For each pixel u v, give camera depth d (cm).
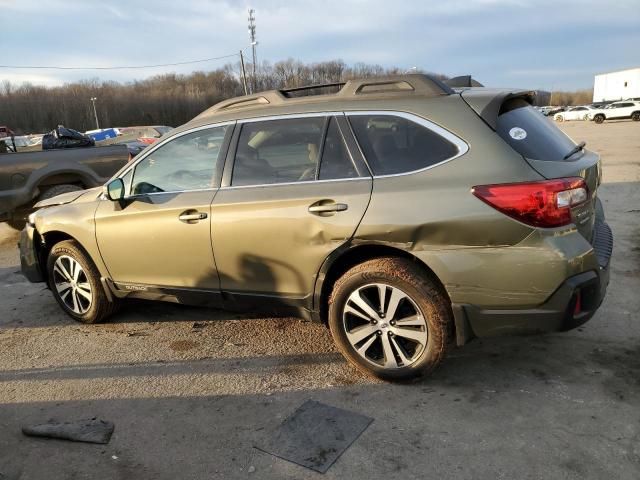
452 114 313
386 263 321
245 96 391
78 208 450
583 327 402
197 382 362
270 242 350
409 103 326
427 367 325
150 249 404
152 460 284
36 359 412
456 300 306
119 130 3466
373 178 323
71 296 480
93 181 812
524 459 264
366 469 265
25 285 603
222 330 444
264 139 363
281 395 338
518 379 337
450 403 316
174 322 467
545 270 287
